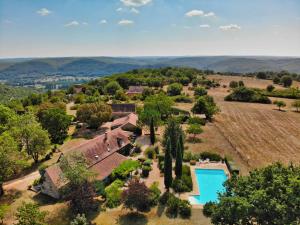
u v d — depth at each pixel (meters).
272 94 155.25
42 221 39.94
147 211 45.28
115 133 71.88
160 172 59.56
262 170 33.97
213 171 61.28
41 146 66.19
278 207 27.31
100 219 43.28
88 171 45.91
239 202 29.69
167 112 100.00
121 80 191.75
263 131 91.00
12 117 73.94
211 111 103.38
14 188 54.81
